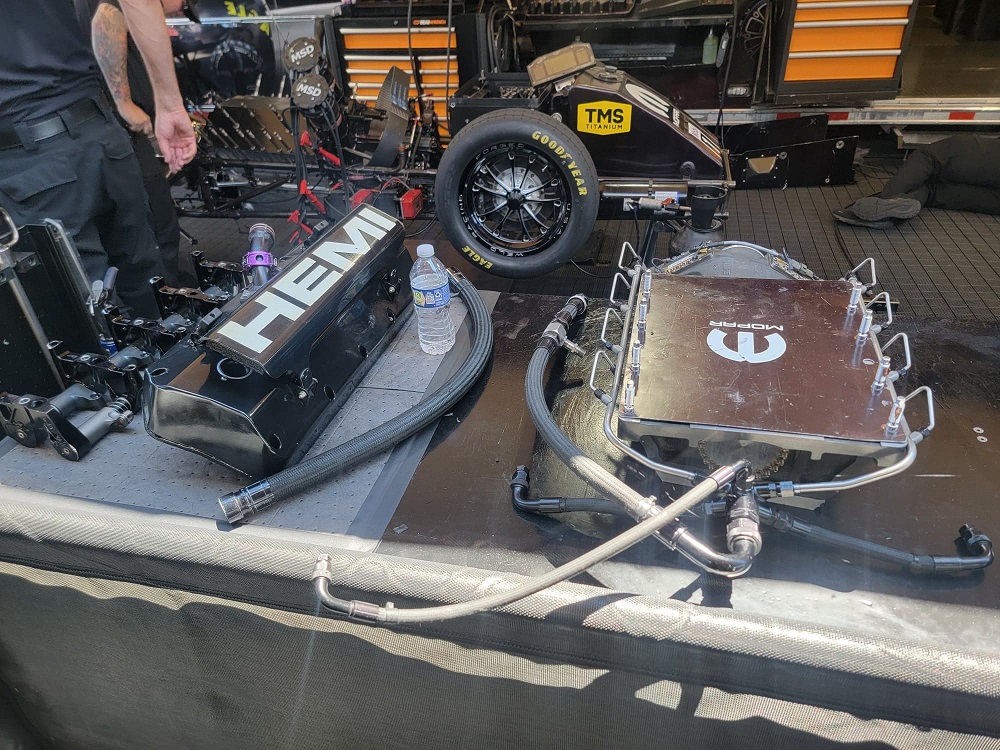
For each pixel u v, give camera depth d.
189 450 1.28
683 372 1.12
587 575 1.11
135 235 2.42
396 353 1.64
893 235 3.10
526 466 1.33
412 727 1.15
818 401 1.05
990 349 1.56
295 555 0.98
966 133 3.73
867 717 0.86
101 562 1.06
